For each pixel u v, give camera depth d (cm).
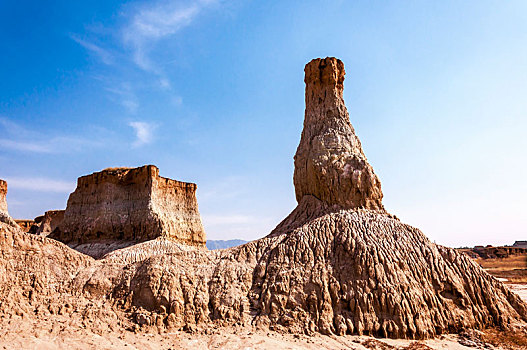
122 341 2177
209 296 2645
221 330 2406
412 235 3114
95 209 5650
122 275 2752
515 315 2806
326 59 4078
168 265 2780
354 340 2356
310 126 3950
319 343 2278
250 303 2627
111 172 5925
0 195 5562
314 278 2698
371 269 2711
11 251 2598
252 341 2225
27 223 8162
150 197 5550
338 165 3566
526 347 2369
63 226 5688
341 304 2603
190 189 6481
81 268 2858
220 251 3075
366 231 3047
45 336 2084
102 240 5366
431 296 2691
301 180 3788
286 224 3603
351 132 3841
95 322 2344
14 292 2372
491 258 12775
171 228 5722
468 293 2816
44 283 2558
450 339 2494
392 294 2588
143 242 5003
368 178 3509
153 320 2416
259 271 2833
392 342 2369
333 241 3008
